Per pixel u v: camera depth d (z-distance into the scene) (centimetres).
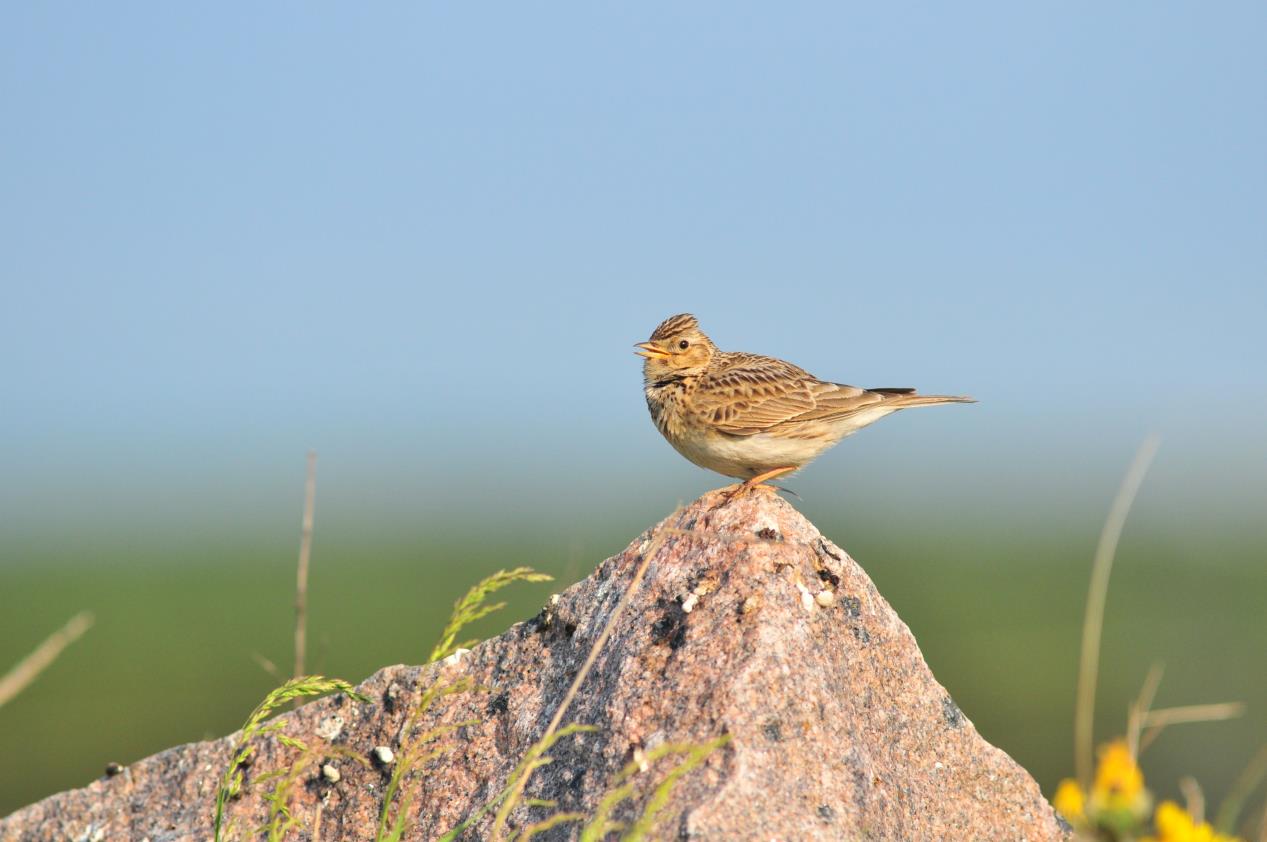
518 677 1004
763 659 862
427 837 941
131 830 1025
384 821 884
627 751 857
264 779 931
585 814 840
